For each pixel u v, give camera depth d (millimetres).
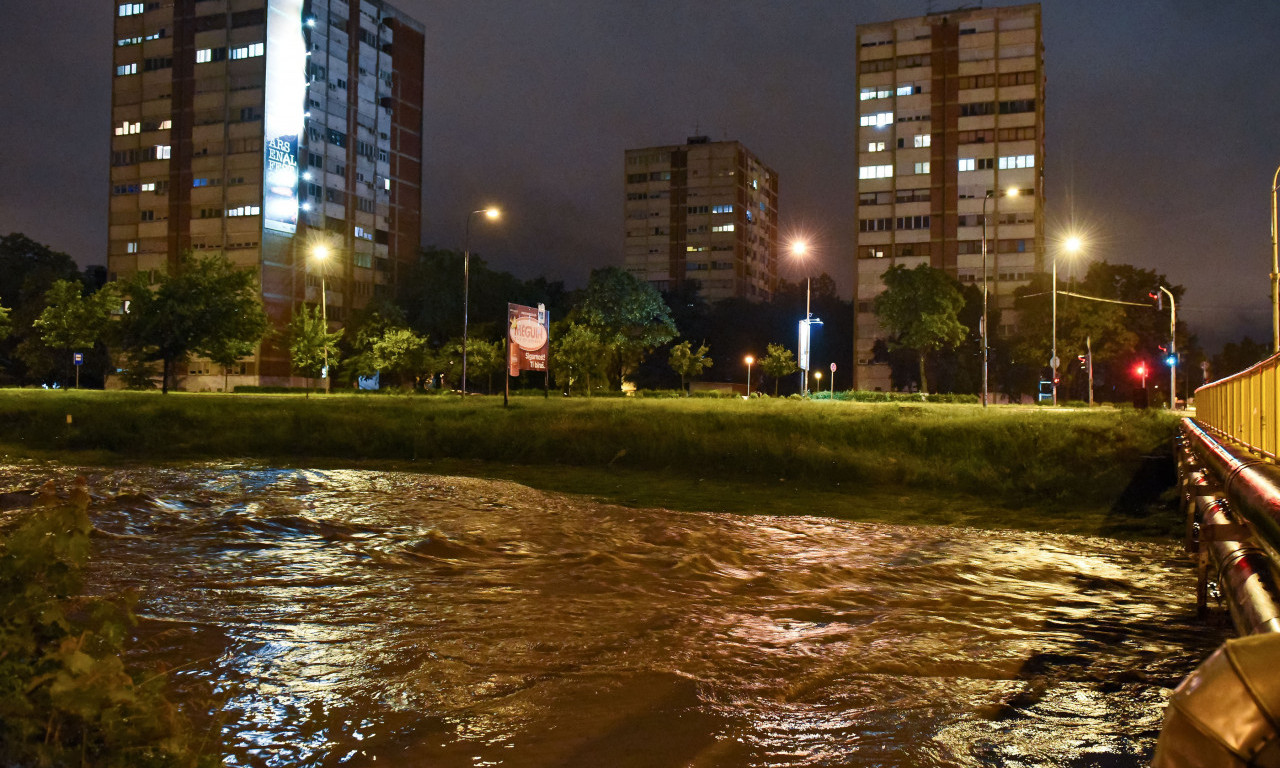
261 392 74188
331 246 98625
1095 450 19953
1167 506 17203
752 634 6414
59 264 95938
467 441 24266
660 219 151750
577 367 65625
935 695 5168
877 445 21328
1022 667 5836
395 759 3938
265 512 11500
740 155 150875
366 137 104375
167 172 95125
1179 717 1479
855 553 10805
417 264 97938
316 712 4492
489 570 8516
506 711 4609
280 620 6324
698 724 4512
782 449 21094
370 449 24391
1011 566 10453
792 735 4422
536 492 15773
